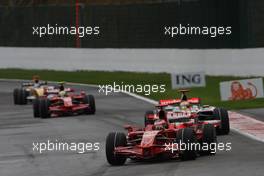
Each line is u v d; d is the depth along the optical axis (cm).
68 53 17888
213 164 5559
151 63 15825
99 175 5409
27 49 18975
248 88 10150
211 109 7631
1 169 6031
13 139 8038
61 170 5791
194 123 6544
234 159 5806
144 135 5888
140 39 16188
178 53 15138
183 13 15112
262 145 6700
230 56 14075
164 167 5541
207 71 14488
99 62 17125
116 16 16750
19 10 19150
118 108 10875
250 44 13962
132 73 16212
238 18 14062
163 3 15612
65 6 18012
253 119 8831
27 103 12681
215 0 14388
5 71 18938
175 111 6456
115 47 16775
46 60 18475
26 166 6131
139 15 16238
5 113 11088
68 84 15288
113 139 5884
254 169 5188
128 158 6291
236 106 10456
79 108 10112
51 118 10069
